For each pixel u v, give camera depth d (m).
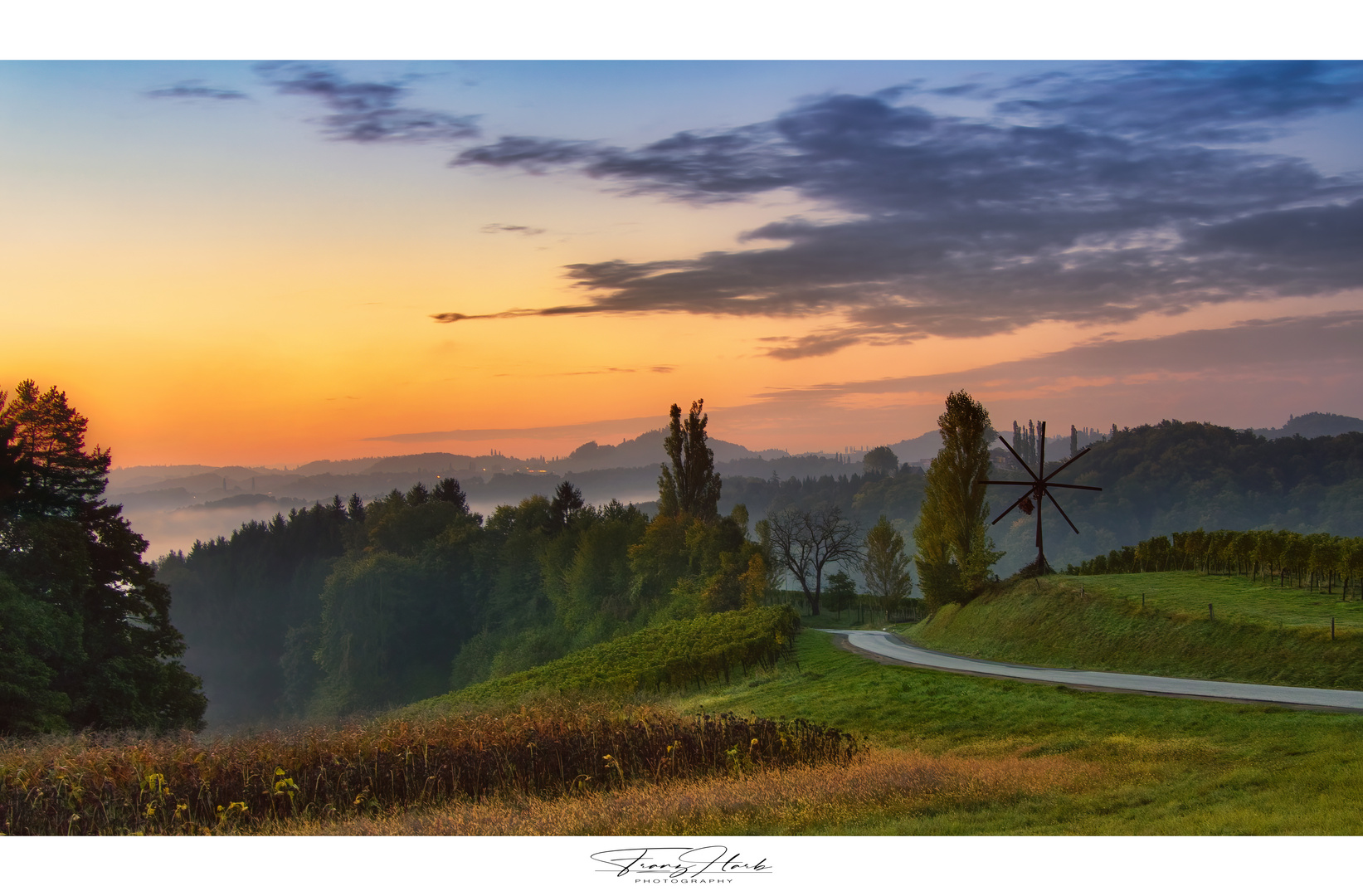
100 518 55.22
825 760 24.45
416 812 19.86
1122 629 41.03
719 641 59.06
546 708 29.48
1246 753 21.16
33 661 41.41
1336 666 30.09
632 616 103.19
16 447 51.66
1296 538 42.75
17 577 45.78
